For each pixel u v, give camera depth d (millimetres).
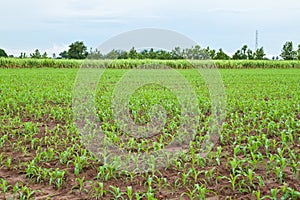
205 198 5465
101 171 6117
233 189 5684
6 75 26375
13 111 11906
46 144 8133
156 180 6133
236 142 7949
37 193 5664
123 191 5734
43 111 11562
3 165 6785
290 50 62844
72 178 6234
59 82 21359
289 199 5250
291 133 8641
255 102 13125
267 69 41156
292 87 19766
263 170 6441
